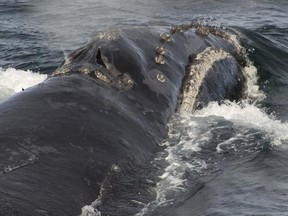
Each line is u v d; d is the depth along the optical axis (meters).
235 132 37.75
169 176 31.05
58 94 32.19
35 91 32.47
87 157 28.45
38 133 28.58
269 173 32.75
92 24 86.12
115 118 32.09
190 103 38.59
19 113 29.94
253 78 51.84
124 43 37.62
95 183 27.53
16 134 28.16
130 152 30.69
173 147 34.12
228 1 102.81
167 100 36.94
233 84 44.84
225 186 31.02
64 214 24.70
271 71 53.62
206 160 33.72
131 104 34.44
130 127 32.44
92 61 35.88
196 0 103.06
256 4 101.00
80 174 27.30
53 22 88.94
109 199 27.28
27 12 98.12
